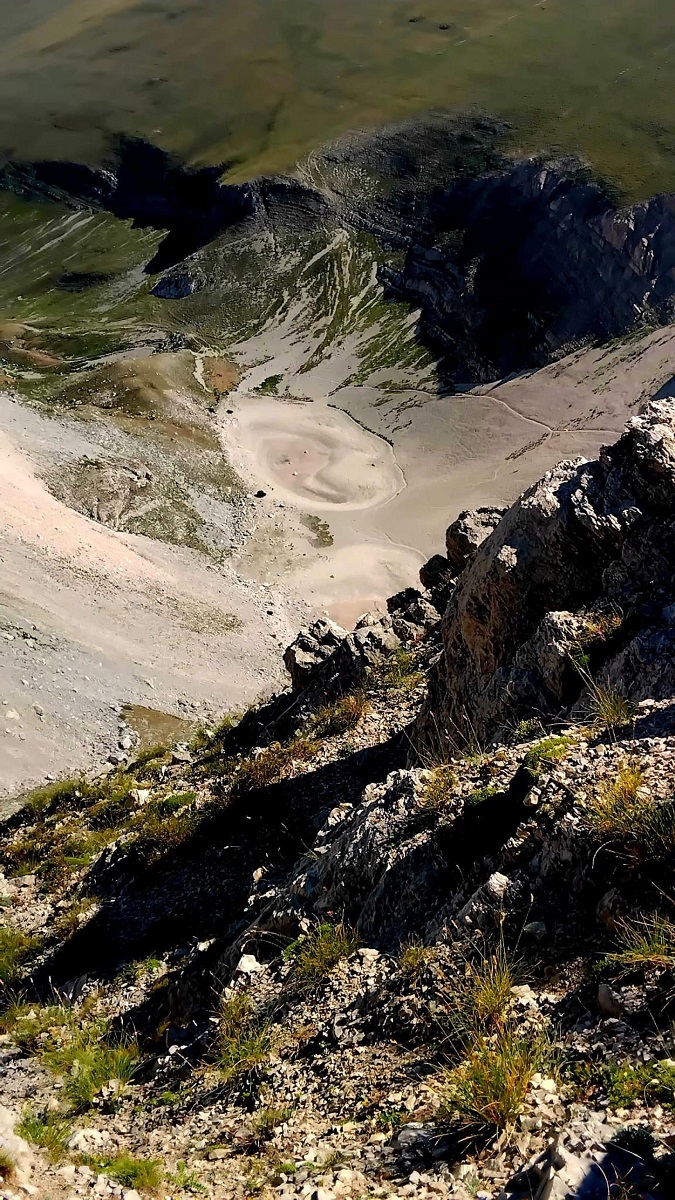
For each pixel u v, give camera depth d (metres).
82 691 54.09
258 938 10.76
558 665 11.73
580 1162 4.64
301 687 25.39
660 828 6.92
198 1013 10.97
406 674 21.30
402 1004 7.49
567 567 13.60
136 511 101.06
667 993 5.77
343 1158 6.11
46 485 96.62
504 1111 5.55
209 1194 6.51
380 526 112.00
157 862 17.78
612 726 9.25
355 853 9.94
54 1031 12.98
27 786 43.28
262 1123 7.20
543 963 6.81
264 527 108.50
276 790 17.84
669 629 10.69
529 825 8.08
